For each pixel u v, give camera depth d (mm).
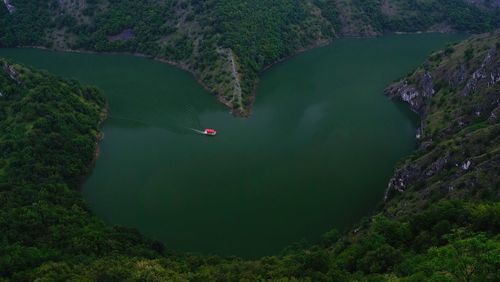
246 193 178500
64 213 149500
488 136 154625
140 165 195750
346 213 167375
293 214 166875
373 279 95375
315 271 106125
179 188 181500
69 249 127625
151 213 168375
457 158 155250
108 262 116188
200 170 192250
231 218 165625
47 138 187750
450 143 165375
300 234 157750
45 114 198750
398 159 198625
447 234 101062
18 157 176500
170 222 163875
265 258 125500
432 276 76000
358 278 100500
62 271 109812
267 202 173500
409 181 165875
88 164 194625
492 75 192125
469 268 74875
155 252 134625
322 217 165500
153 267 112938
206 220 164625
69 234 135250
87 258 121062
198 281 109125
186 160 199125
